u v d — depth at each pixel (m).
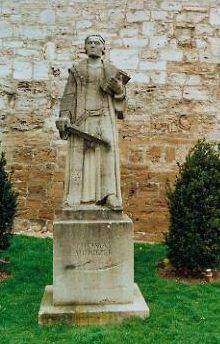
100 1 10.77
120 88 6.30
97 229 6.09
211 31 10.82
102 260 6.09
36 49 10.73
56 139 10.64
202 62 10.77
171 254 8.25
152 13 10.79
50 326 5.80
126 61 10.71
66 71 10.69
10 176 9.84
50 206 10.55
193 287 7.63
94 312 5.88
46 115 10.67
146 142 10.65
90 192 6.27
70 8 10.77
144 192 10.60
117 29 10.76
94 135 6.23
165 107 10.70
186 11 10.82
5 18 10.76
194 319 6.33
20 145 10.64
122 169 10.62
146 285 7.67
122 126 10.66
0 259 8.48
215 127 10.71
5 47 10.72
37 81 10.69
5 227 8.31
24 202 10.55
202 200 8.12
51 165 10.62
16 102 10.69
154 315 6.23
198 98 10.73
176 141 10.66
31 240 9.83
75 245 6.07
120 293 6.12
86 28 10.73
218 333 5.82
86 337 5.44
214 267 8.18
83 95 6.36
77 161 6.29
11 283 7.62
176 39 10.78
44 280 7.78
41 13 10.77
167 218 10.52
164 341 5.51
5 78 10.68
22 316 6.27
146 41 10.75
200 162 8.42
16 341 5.44
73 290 6.06
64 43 10.73
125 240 6.12
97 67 6.42
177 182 8.51
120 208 6.19
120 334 5.54
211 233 8.09
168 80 10.72
